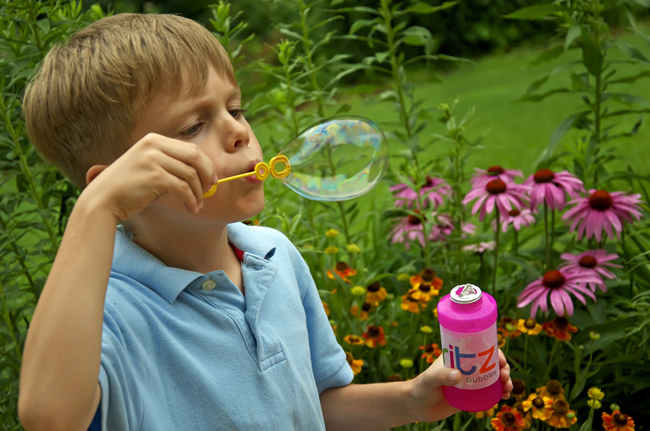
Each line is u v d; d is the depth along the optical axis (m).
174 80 0.82
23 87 1.89
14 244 1.77
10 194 1.76
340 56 2.44
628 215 1.98
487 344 0.92
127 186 0.72
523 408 1.63
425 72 7.55
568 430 1.80
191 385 0.83
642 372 1.92
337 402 1.11
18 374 1.62
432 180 2.44
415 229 2.32
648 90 5.32
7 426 1.60
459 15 7.76
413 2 7.55
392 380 1.87
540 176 2.08
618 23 6.68
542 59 2.41
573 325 1.96
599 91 2.35
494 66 7.32
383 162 1.05
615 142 4.31
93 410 0.72
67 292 0.69
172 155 0.74
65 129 0.87
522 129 5.03
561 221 2.78
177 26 0.87
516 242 2.28
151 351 0.83
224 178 0.83
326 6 6.96
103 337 0.77
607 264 1.94
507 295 2.21
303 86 2.48
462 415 1.92
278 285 1.00
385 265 2.67
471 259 2.37
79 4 1.95
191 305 0.87
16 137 1.67
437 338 2.16
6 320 1.62
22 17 1.76
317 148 1.01
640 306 1.88
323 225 2.71
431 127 5.54
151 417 0.80
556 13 2.37
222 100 0.85
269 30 7.07
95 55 0.84
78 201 0.73
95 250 0.71
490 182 2.11
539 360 1.94
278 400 0.89
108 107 0.83
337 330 2.06
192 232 0.88
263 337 0.91
